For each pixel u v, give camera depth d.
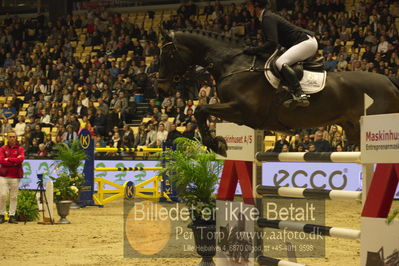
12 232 12.73
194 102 25.66
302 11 30.39
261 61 8.25
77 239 11.62
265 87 8.08
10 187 14.55
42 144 24.66
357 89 8.04
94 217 15.66
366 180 6.07
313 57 8.46
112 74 30.50
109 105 28.02
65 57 34.22
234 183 8.11
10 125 28.52
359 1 31.58
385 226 5.66
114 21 36.56
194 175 8.52
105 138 25.98
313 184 19.06
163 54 9.07
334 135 20.38
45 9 42.09
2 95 33.09
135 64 30.59
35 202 15.45
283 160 7.33
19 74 33.94
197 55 8.84
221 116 8.10
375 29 27.36
